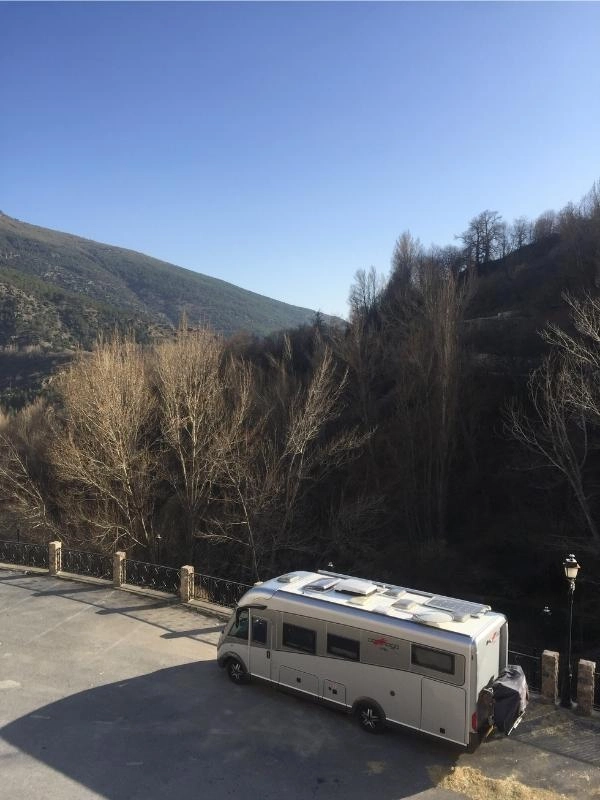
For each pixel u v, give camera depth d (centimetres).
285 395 3419
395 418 3509
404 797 827
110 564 1989
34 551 2048
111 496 2803
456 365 3278
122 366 3000
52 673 1187
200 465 2923
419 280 4638
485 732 921
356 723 1009
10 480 3066
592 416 2444
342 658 999
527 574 2914
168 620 1458
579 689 1039
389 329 4194
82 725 1002
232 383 3397
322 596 1060
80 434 3031
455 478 3512
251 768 891
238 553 3155
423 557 3081
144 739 963
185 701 1080
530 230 8144
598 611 2500
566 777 870
